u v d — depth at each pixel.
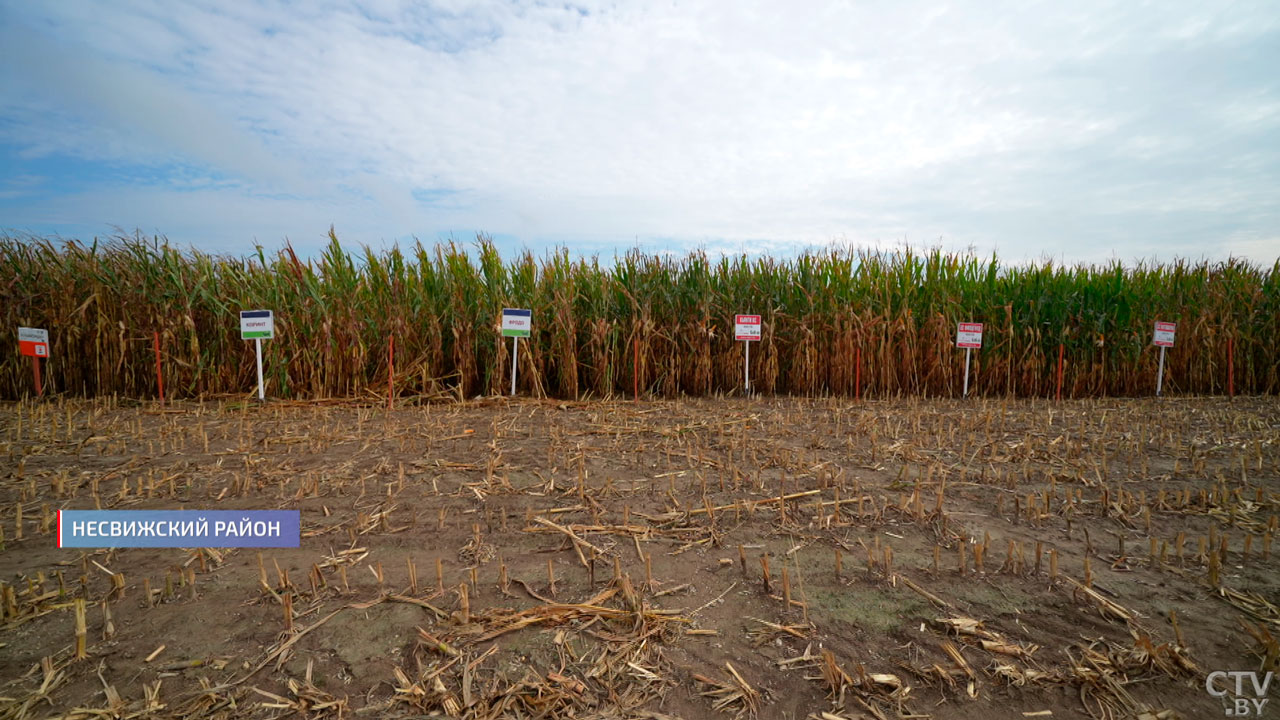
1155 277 9.66
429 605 2.44
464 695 1.92
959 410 7.18
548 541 3.13
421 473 4.30
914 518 3.44
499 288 8.32
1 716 1.80
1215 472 4.42
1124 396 9.24
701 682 2.03
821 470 4.11
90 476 4.16
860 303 8.71
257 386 7.66
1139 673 2.08
